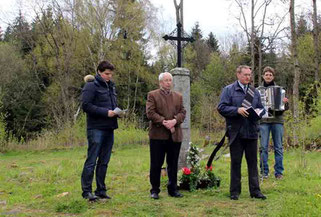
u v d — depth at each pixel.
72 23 26.28
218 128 19.14
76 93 28.77
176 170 5.40
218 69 32.31
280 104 6.51
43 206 4.95
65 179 7.66
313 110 13.45
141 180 7.05
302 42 25.23
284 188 5.72
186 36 7.05
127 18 27.64
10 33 33.47
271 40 20.27
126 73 30.05
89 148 4.99
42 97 28.84
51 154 15.33
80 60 28.19
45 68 28.53
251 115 5.08
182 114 5.38
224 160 9.86
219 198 5.24
